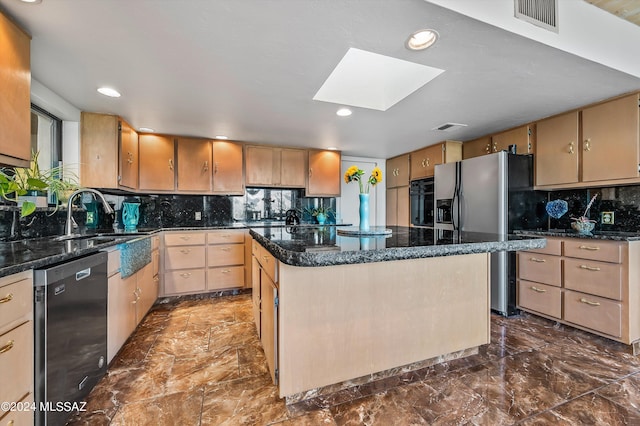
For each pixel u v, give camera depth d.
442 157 3.74
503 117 2.78
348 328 1.56
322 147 4.13
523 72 1.86
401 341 1.69
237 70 1.83
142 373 1.78
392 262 1.65
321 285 1.50
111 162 2.69
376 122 2.94
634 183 2.25
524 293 2.76
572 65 1.76
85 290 1.47
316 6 1.25
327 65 1.77
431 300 1.76
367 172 4.93
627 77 1.92
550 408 1.46
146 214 3.56
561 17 1.58
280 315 1.44
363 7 1.25
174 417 1.40
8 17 1.31
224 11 1.28
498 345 2.15
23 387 1.09
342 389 1.61
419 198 4.06
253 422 1.37
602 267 2.19
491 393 1.58
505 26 1.40
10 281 1.03
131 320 2.17
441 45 1.54
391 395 1.56
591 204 2.65
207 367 1.85
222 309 2.97
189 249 3.29
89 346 1.50
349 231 1.93
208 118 2.79
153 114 2.68
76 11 1.28
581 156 2.51
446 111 2.61
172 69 1.82
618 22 1.80
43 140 2.34
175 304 3.13
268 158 3.95
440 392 1.59
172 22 1.36
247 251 3.53
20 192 1.68
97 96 2.25
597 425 1.34
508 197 2.76
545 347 2.12
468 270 1.88
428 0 1.21
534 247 1.50
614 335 2.12
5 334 1.01
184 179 3.50
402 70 2.29
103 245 1.66
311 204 4.47
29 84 1.45
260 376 1.75
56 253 1.31
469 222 3.06
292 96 2.26
